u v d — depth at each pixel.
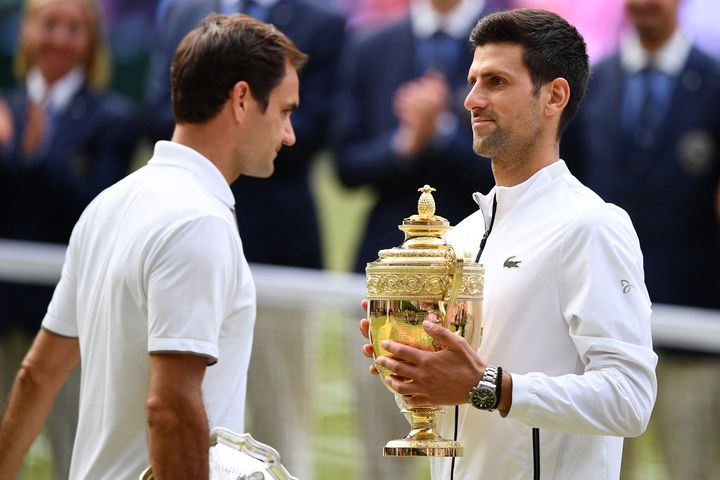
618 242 9.70
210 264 9.75
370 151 22.78
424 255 9.59
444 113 22.48
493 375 9.26
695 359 21.19
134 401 10.09
